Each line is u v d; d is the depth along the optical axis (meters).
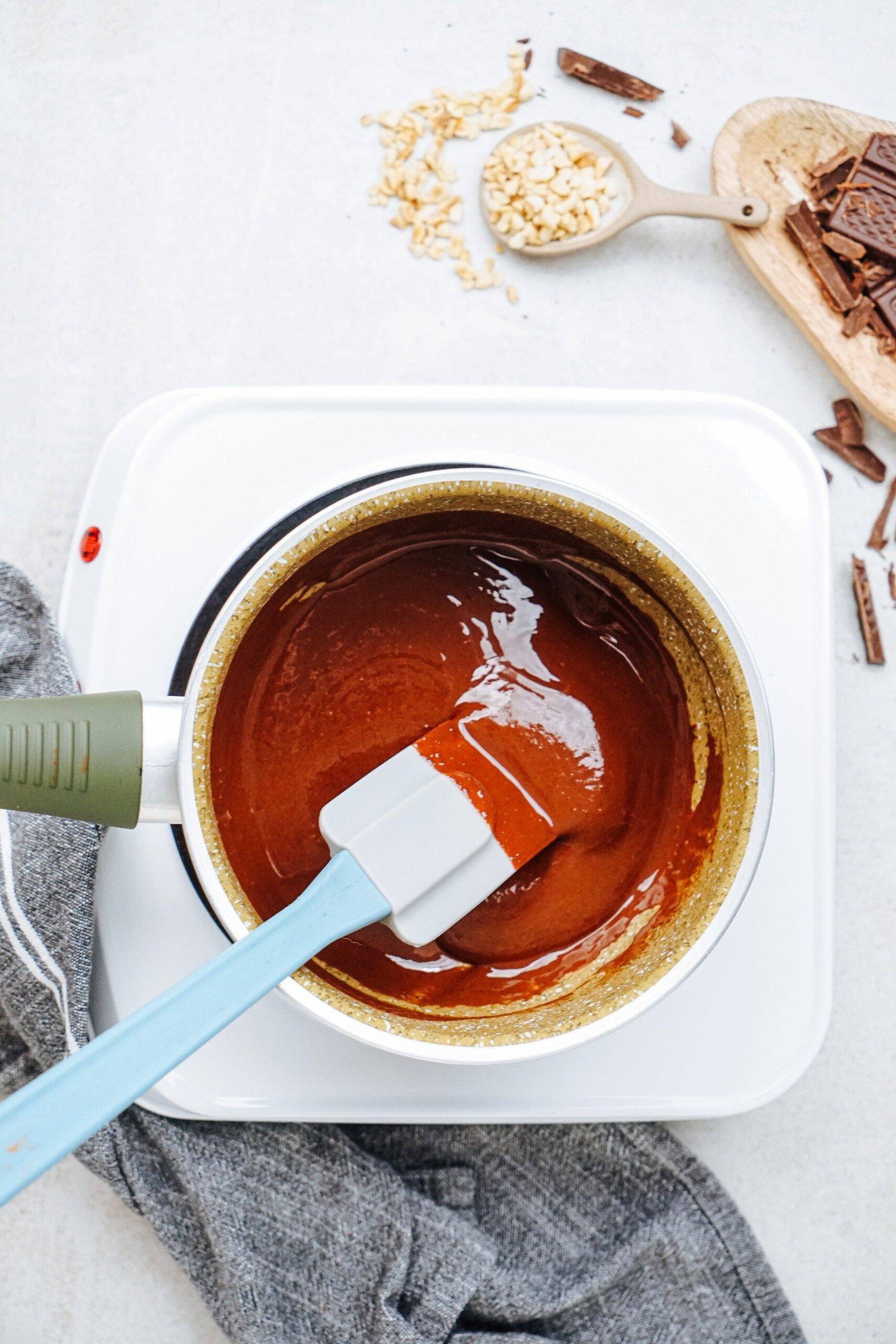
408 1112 0.54
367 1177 0.59
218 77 0.66
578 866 0.52
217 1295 0.58
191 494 0.53
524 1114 0.54
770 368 0.66
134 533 0.53
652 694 0.52
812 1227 0.64
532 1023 0.47
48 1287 0.63
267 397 0.53
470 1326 0.60
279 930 0.45
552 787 0.52
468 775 0.50
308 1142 0.59
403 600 0.52
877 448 0.66
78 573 0.55
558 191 0.64
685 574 0.47
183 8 0.66
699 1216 0.61
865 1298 0.64
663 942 0.48
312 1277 0.58
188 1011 0.43
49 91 0.66
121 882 0.53
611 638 0.52
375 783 0.49
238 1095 0.53
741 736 0.47
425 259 0.66
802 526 0.54
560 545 0.51
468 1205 0.61
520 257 0.66
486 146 0.66
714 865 0.48
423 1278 0.59
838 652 0.65
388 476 0.53
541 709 0.52
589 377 0.66
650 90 0.66
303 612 0.51
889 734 0.65
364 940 0.51
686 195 0.64
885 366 0.64
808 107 0.65
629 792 0.52
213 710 0.46
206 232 0.66
